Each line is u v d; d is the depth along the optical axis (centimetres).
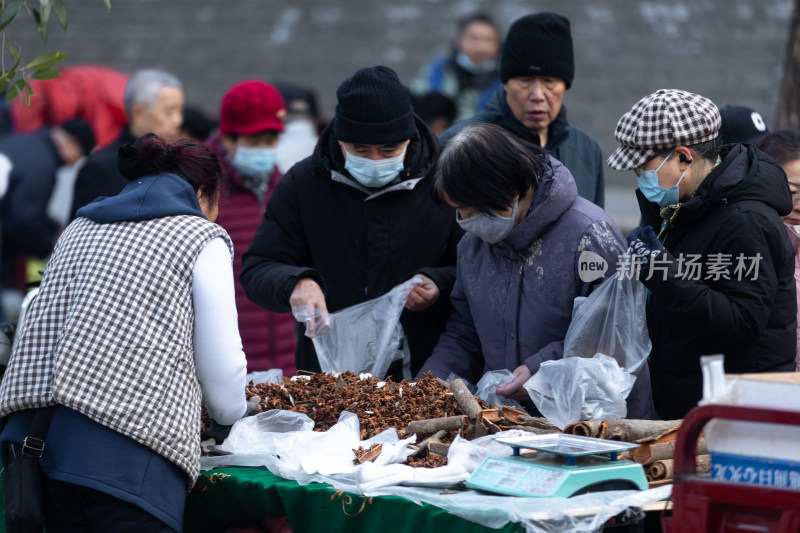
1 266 1101
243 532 496
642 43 1816
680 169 506
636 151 508
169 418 463
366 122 619
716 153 515
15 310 1111
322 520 452
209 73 1925
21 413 471
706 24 1823
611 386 504
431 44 1880
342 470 472
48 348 468
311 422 529
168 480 465
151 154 504
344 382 569
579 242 545
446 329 654
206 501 498
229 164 880
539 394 517
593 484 413
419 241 668
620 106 1761
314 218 677
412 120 639
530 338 563
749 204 500
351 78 636
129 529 453
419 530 415
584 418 500
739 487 350
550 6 1873
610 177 1714
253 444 506
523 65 704
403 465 457
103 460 452
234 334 489
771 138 625
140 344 461
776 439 348
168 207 484
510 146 523
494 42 1232
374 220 662
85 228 490
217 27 1980
